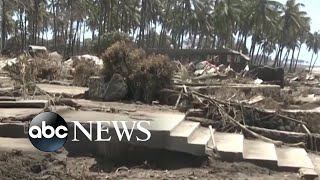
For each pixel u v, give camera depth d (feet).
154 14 257.34
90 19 258.98
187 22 261.24
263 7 245.65
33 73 52.39
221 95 47.73
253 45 264.52
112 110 39.01
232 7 245.24
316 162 36.11
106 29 228.22
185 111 43.45
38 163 23.73
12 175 21.53
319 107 54.39
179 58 173.37
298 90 90.74
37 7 219.00
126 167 29.63
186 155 31.12
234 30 271.49
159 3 253.65
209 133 36.01
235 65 168.45
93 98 49.32
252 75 92.07
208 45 305.32
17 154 24.81
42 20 251.60
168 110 43.60
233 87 55.16
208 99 43.80
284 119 44.09
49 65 65.41
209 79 70.23
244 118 43.32
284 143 40.11
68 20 243.40
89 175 25.34
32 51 92.27
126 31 247.70
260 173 30.27
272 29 253.85
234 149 32.42
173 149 31.01
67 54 232.32
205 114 41.93
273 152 34.35
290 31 272.10
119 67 49.70
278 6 249.96
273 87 61.05
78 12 237.86
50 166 24.25
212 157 31.50
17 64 50.90
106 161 30.32
